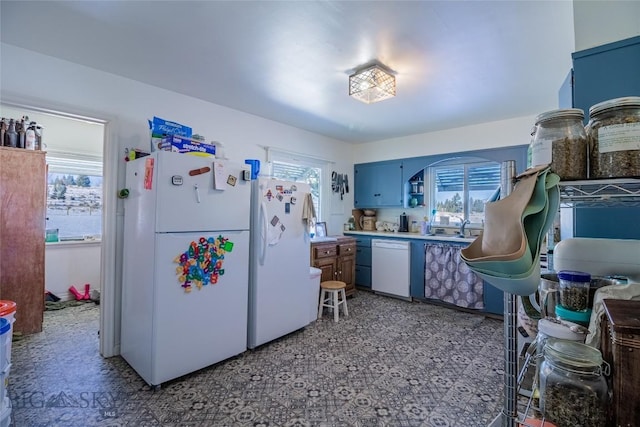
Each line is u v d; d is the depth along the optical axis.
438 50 2.04
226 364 2.33
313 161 4.35
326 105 3.15
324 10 1.66
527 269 0.56
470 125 3.85
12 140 2.87
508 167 0.72
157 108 2.72
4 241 2.79
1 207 2.79
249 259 2.63
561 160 0.63
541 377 0.66
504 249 0.59
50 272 3.88
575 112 0.65
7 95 2.03
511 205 0.60
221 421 1.68
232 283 2.39
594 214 1.15
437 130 4.12
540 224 0.59
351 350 2.57
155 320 1.97
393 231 4.76
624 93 1.10
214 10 1.67
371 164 4.85
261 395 1.92
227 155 3.23
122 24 1.82
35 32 1.91
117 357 2.43
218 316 2.29
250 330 2.59
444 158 4.08
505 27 1.78
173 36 1.94
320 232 4.31
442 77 2.45
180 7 1.65
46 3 1.63
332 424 1.66
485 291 3.45
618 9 1.28
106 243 2.45
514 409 0.70
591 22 1.33
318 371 2.22
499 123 3.64
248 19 1.75
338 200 4.79
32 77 2.13
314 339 2.81
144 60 2.26
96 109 2.39
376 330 3.04
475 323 3.25
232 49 2.08
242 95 2.90
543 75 2.41
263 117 3.58
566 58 2.13
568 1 1.54
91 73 2.37
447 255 3.74
